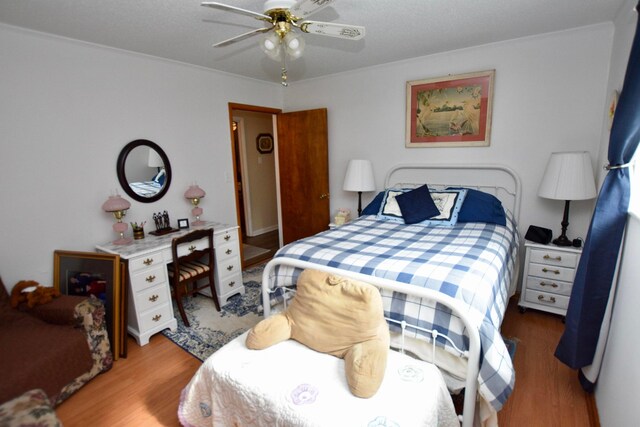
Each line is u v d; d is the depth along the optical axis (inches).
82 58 99.2
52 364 71.7
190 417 66.8
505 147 117.6
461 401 70.3
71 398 77.0
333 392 53.4
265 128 229.3
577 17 91.7
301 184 169.0
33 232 93.2
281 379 56.9
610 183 64.2
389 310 64.9
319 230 167.3
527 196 116.0
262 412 54.3
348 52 118.5
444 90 124.6
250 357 63.2
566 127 106.4
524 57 109.0
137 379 83.6
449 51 121.0
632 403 48.8
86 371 80.4
